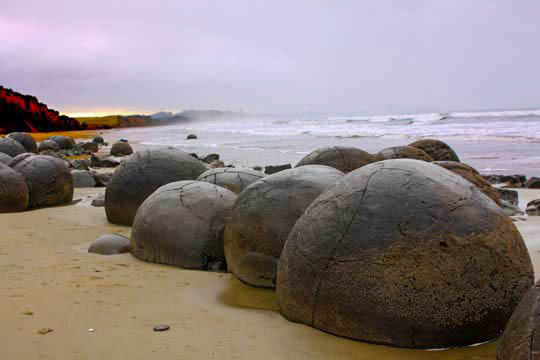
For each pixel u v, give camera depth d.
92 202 11.67
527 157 19.28
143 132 72.81
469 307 3.79
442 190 4.05
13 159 11.81
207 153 26.34
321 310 4.07
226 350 3.84
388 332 3.82
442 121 52.41
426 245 3.81
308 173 5.82
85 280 5.57
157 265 6.35
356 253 3.94
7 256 6.60
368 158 10.37
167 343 3.96
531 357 3.06
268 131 51.38
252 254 5.50
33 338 4.02
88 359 3.70
